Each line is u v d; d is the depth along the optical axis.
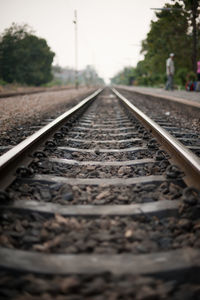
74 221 2.08
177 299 1.37
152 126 5.24
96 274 1.49
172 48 30.94
